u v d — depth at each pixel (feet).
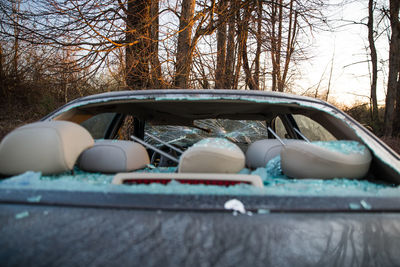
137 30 18.70
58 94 23.15
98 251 2.32
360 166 3.89
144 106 7.40
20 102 22.45
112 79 20.83
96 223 2.50
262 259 2.35
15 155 3.64
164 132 9.59
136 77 20.57
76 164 4.70
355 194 2.96
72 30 17.85
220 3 22.47
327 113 5.18
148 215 2.56
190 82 22.71
